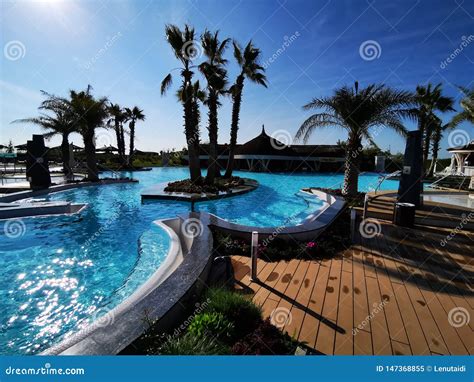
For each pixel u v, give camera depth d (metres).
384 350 2.81
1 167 27.94
